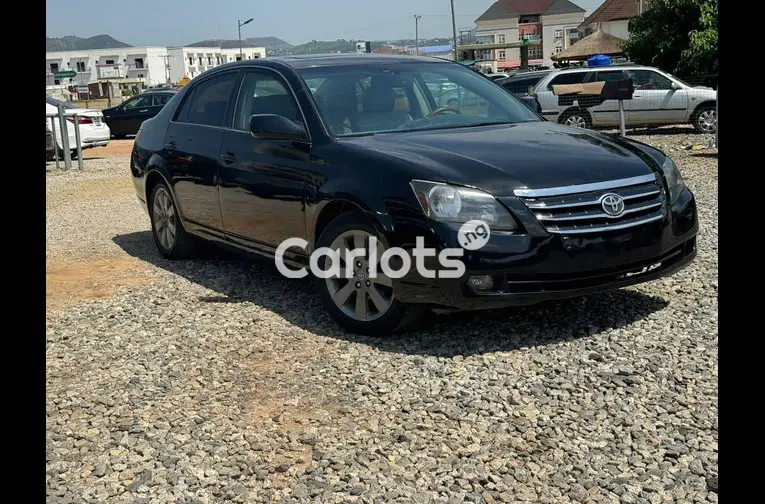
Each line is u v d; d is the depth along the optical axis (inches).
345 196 187.0
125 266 282.0
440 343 182.9
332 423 145.8
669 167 197.0
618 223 175.8
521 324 192.9
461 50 1824.6
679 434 135.9
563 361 169.2
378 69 232.2
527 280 169.3
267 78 232.7
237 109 241.3
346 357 177.8
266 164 216.5
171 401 159.9
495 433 139.3
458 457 131.8
